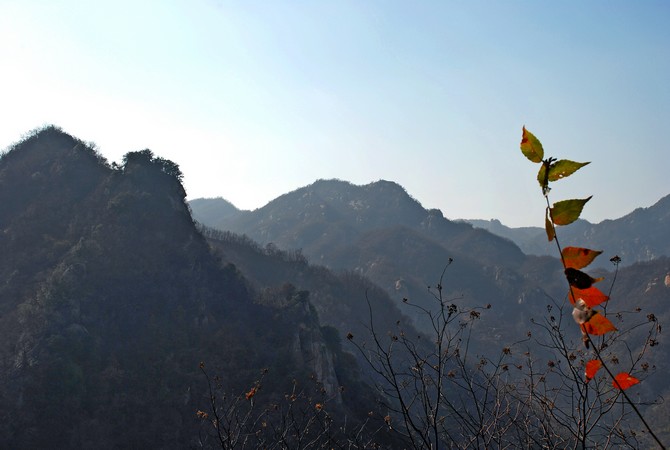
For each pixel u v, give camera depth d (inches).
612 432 265.4
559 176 95.6
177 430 1995.6
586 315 93.0
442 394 324.5
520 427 310.3
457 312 343.9
